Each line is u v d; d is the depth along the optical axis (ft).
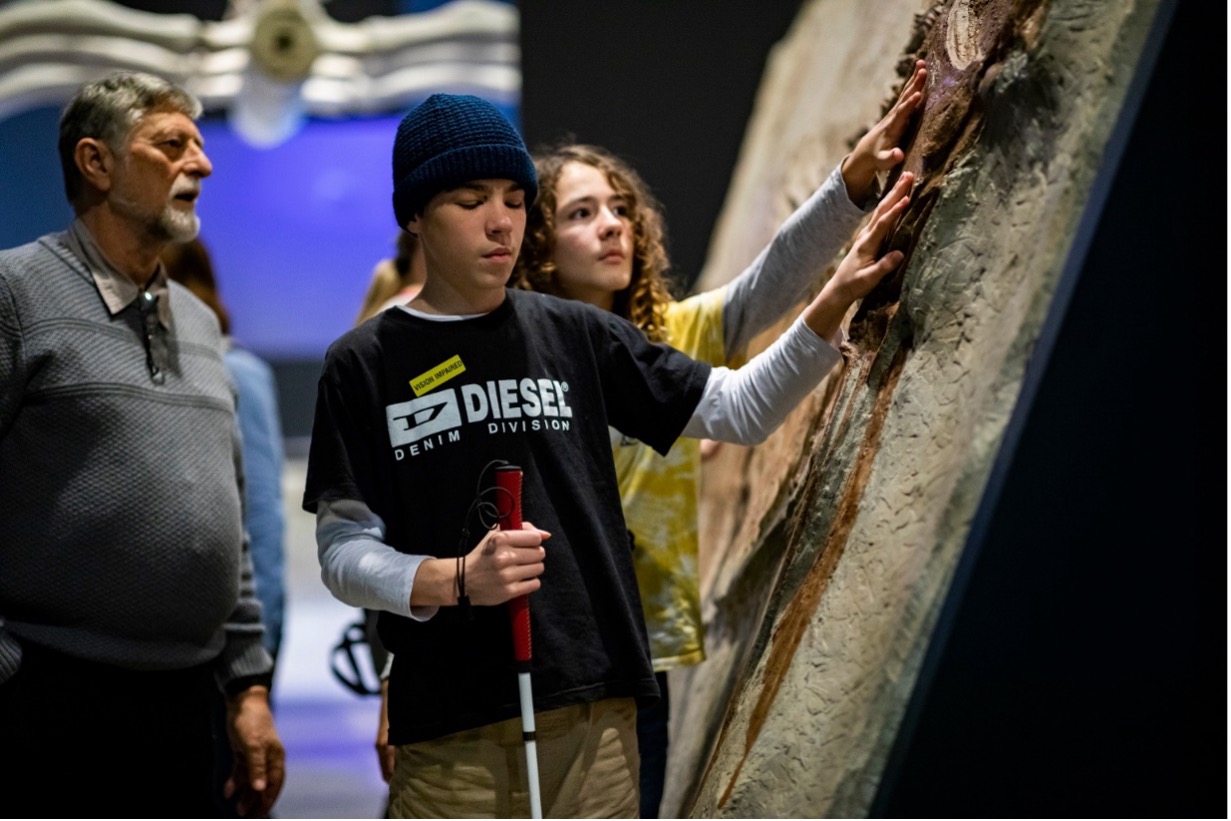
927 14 7.43
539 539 5.27
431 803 5.63
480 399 5.69
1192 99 5.46
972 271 5.89
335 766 15.65
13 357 6.88
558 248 7.73
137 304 7.29
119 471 6.99
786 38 13.83
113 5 27.35
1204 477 5.49
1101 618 5.54
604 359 6.01
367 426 5.71
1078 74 5.55
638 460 7.58
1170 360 5.47
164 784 7.38
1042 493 5.46
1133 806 5.58
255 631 8.34
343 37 28.35
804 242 6.90
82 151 7.24
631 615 5.73
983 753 5.54
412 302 5.99
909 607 5.55
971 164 5.97
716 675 8.40
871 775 5.57
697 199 14.06
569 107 14.07
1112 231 5.44
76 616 6.96
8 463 6.91
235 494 7.66
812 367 5.83
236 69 27.53
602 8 14.01
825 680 6.02
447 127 5.68
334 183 35.78
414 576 5.30
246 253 36.11
